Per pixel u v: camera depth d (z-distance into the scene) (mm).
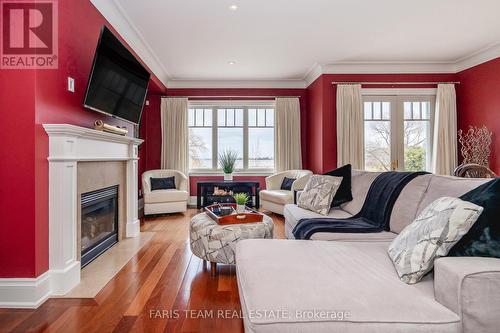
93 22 2850
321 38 4062
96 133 2572
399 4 3186
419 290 1194
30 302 1986
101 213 3219
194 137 6395
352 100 5062
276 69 5461
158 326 1758
